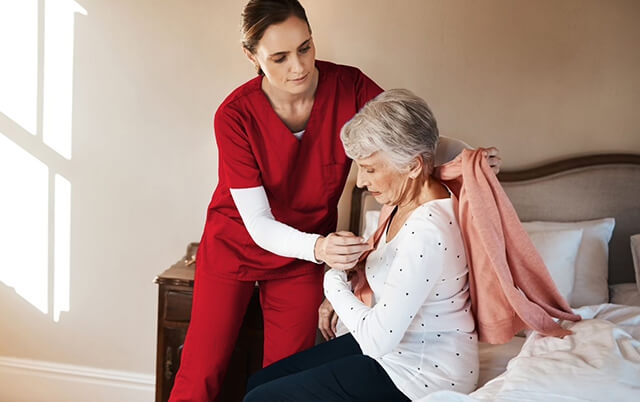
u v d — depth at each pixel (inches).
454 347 61.2
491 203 61.1
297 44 67.9
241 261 83.0
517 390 56.6
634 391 54.9
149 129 112.7
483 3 104.7
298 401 62.9
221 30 108.6
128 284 118.3
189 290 96.0
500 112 107.3
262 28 67.1
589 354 60.4
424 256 58.4
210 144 112.1
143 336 119.6
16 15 111.6
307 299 83.8
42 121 114.4
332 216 85.5
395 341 58.5
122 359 120.8
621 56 103.9
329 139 79.3
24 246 118.7
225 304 84.0
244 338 96.3
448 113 108.3
